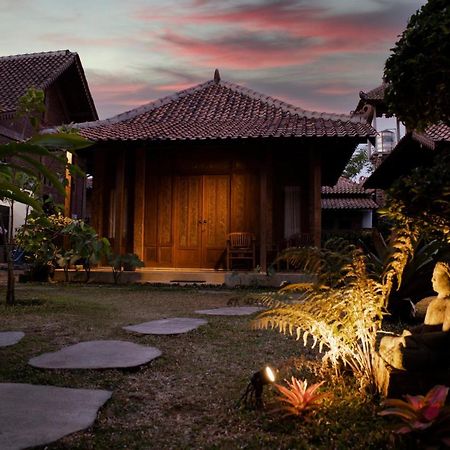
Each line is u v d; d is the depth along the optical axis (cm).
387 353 281
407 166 1417
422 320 568
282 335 512
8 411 276
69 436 248
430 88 267
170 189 1272
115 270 1114
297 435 259
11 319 595
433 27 252
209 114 1359
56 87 2145
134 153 1286
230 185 1245
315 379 340
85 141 343
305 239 1123
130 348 438
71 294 904
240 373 377
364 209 2361
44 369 371
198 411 299
